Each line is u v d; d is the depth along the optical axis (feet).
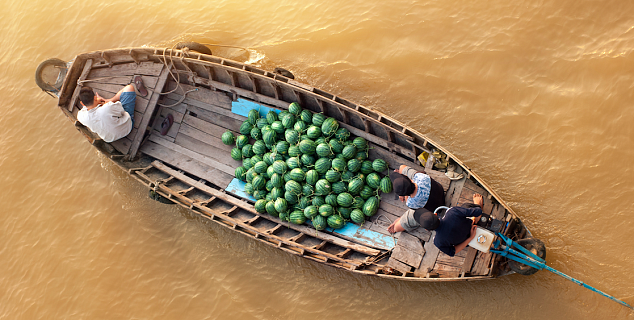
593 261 23.68
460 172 23.30
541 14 29.40
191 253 30.71
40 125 37.99
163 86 30.76
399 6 32.96
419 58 31.35
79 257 32.55
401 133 24.30
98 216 33.58
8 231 34.94
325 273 27.89
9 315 32.40
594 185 25.09
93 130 29.78
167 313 29.43
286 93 28.58
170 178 30.09
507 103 28.53
